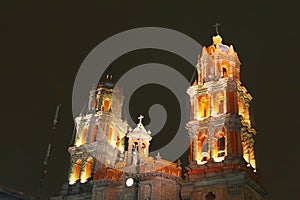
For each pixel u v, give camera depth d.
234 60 72.06
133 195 65.00
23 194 29.84
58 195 71.81
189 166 61.50
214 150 62.28
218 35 76.50
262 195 62.66
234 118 62.66
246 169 58.25
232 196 55.66
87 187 70.94
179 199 63.41
